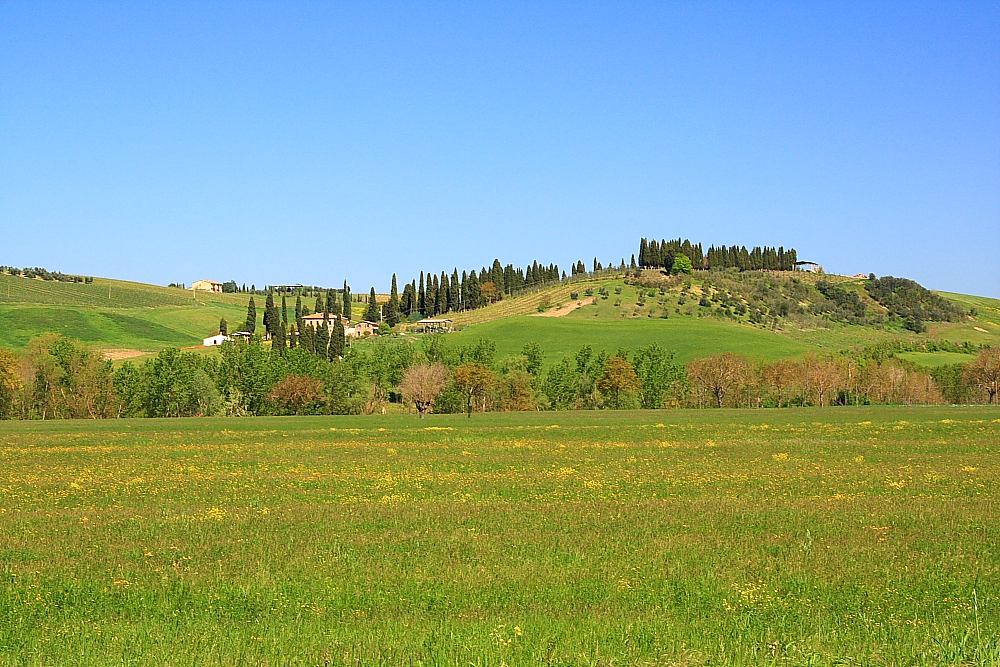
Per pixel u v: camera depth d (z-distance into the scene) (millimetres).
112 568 23156
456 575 21562
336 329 177625
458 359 154500
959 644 15430
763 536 27172
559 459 57812
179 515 33625
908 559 23438
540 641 15633
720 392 143500
